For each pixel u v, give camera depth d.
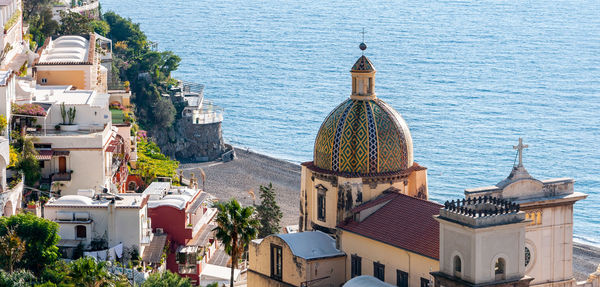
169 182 144.50
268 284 106.56
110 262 101.31
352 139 104.88
